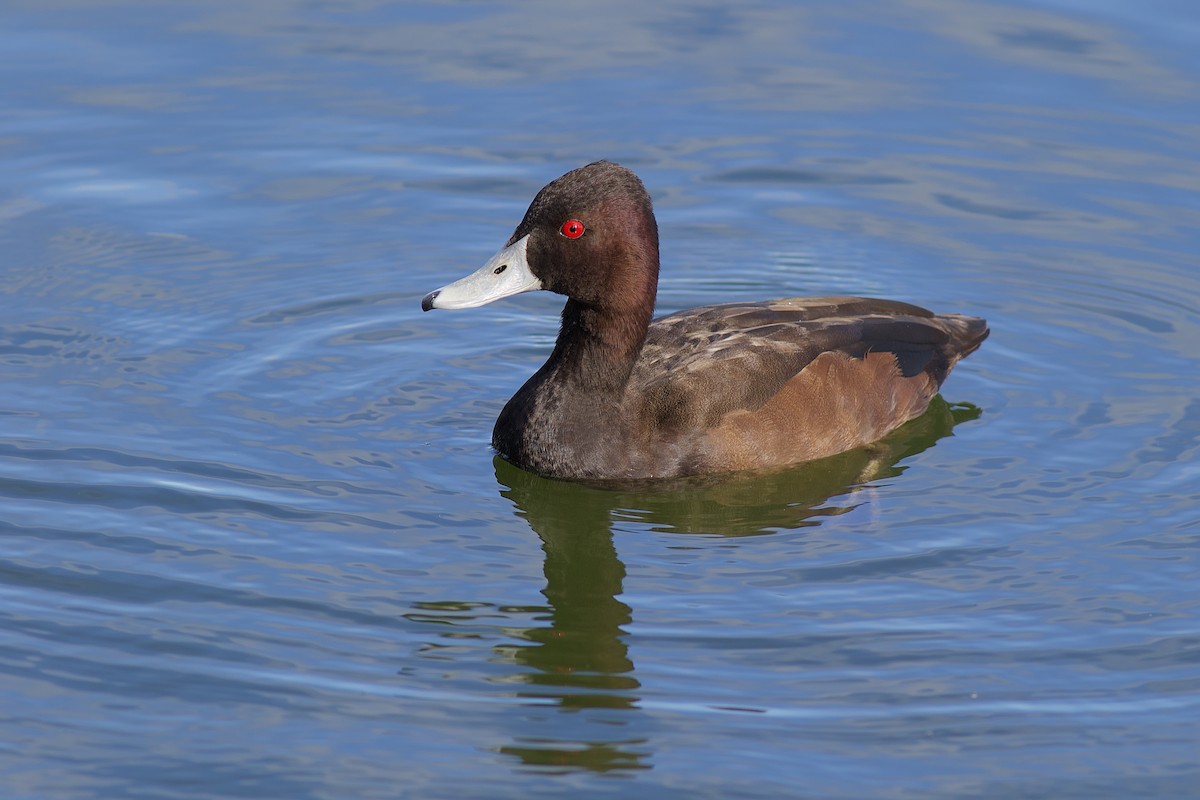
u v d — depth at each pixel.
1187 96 19.73
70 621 10.97
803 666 10.63
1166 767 9.62
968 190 18.33
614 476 13.11
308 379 14.78
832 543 12.25
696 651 10.80
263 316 15.95
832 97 20.06
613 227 12.95
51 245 17.03
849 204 18.17
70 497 12.52
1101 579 11.62
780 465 13.41
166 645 10.73
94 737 9.81
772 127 19.45
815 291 16.61
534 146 19.11
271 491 12.77
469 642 10.88
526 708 10.16
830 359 13.73
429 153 18.98
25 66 20.39
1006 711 10.16
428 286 16.70
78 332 15.41
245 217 17.78
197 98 19.89
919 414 14.50
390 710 10.12
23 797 9.25
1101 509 12.63
